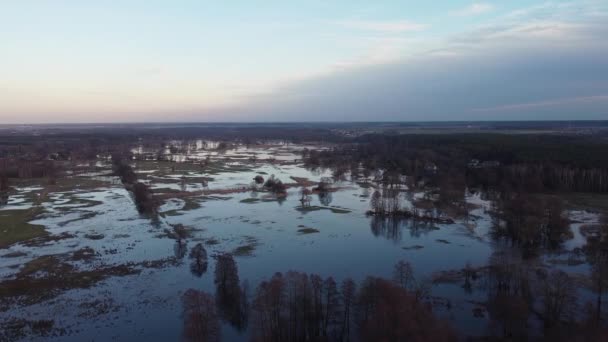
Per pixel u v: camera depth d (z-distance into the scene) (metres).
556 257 115.94
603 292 89.75
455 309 83.69
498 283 91.31
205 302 71.62
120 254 118.19
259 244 127.81
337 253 119.75
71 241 129.75
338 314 77.56
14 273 103.88
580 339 64.62
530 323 77.00
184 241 130.62
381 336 60.84
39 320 81.25
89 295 92.19
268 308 70.50
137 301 89.44
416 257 116.19
